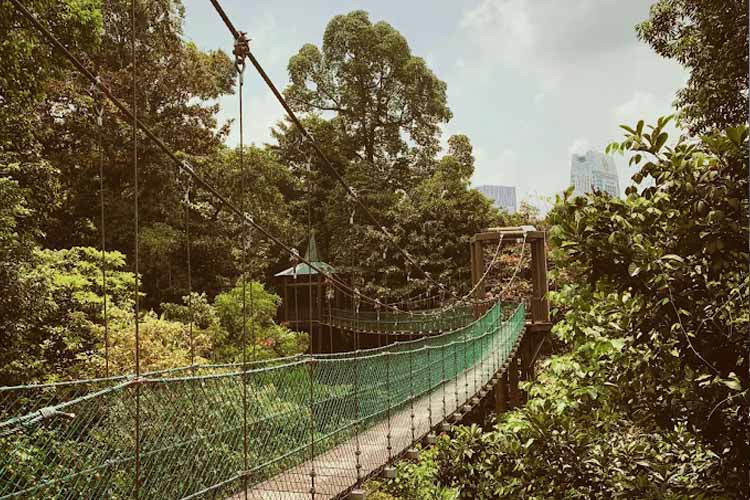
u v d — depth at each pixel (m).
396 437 7.09
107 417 3.29
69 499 3.02
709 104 10.20
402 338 24.33
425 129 33.88
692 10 11.00
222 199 5.19
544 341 18.81
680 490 3.84
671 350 3.66
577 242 3.68
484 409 15.06
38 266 9.58
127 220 17.50
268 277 29.00
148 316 11.46
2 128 9.67
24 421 2.73
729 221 3.23
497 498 6.00
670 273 3.42
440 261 26.41
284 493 4.94
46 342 9.12
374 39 33.34
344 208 29.12
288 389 4.89
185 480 3.71
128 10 17.59
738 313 3.34
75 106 15.82
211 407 4.01
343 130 33.41
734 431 3.33
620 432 4.98
